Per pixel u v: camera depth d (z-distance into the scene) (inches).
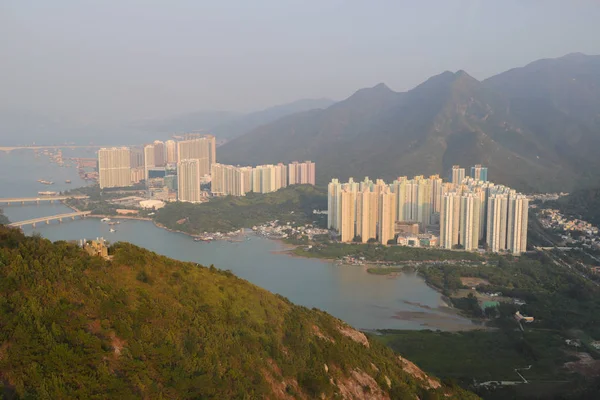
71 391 1614.2
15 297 1806.1
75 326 1804.9
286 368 2297.0
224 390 1919.3
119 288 2137.1
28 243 2155.5
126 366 1784.0
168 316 2098.9
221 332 2210.9
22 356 1640.0
